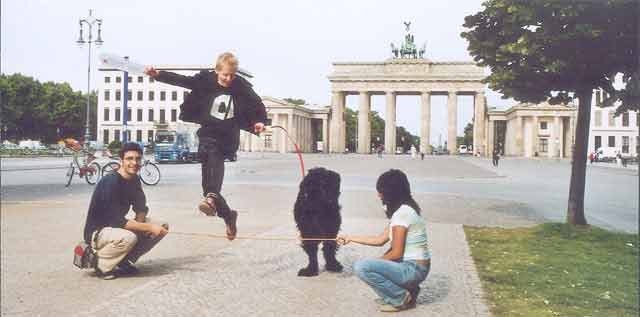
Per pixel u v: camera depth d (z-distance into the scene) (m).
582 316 6.64
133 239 8.12
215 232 12.38
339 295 7.29
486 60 12.60
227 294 7.29
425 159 80.88
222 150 6.89
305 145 146.88
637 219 16.33
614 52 11.17
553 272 8.97
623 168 62.50
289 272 8.57
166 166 48.75
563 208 18.72
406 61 120.56
